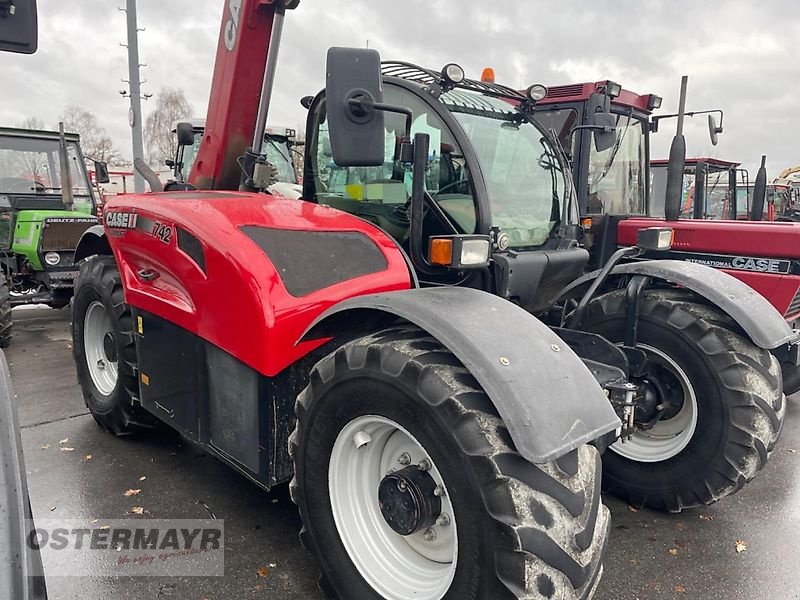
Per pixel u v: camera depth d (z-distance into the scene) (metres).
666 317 2.80
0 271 5.57
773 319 2.68
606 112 3.84
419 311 1.81
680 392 2.85
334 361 1.95
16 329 6.45
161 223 2.56
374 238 2.37
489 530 1.58
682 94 4.26
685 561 2.46
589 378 1.77
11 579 1.04
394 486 1.86
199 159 3.23
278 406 2.19
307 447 2.04
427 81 2.65
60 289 6.48
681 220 4.95
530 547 1.54
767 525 2.75
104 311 3.56
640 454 2.90
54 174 7.22
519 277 2.42
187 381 2.58
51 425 3.74
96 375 3.67
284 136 7.25
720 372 2.62
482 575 1.61
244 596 2.18
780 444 3.70
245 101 2.99
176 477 3.06
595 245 5.15
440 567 1.88
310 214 2.42
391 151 2.58
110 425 3.50
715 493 2.66
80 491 2.90
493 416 1.65
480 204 2.36
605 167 5.28
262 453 2.21
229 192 2.88
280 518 2.69
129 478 3.04
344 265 2.23
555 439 1.57
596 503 1.71
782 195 12.60
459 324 1.74
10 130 6.94
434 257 2.11
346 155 1.96
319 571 2.23
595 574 1.65
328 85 1.93
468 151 2.38
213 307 2.29
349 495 2.03
